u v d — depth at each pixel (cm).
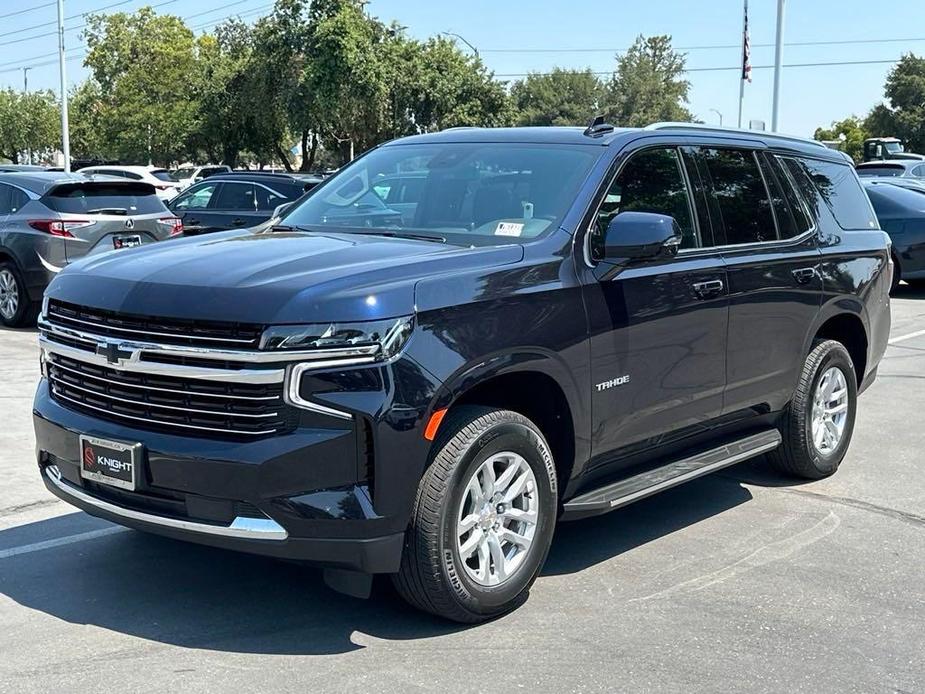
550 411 451
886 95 8162
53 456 432
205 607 433
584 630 418
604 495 469
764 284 558
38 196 1188
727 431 568
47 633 405
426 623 420
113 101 5078
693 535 543
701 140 553
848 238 654
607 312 456
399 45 4100
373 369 370
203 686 362
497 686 367
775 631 423
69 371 424
